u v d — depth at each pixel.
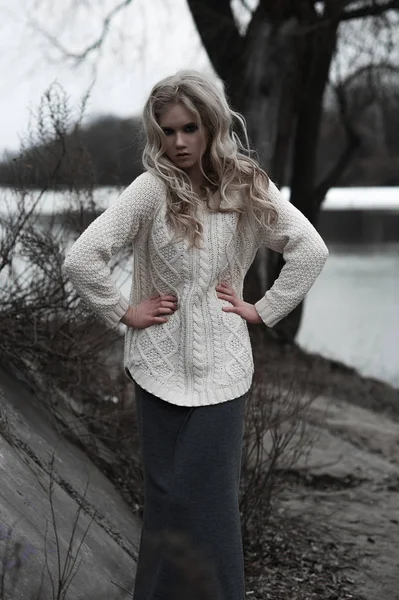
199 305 3.13
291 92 11.68
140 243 3.17
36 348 4.61
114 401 5.16
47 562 2.97
